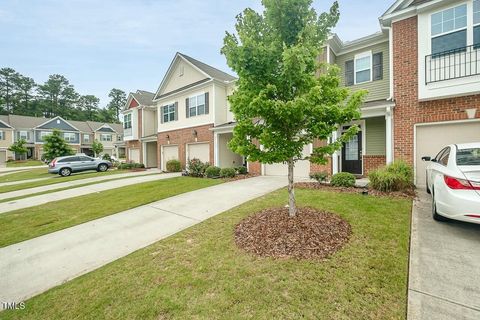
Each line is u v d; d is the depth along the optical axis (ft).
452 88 22.67
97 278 10.98
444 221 14.48
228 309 8.04
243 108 12.58
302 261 10.54
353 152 35.45
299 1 12.02
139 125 74.23
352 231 13.30
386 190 22.17
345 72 35.22
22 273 12.19
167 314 8.07
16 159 134.72
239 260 11.22
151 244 14.55
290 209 14.82
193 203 23.62
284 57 10.93
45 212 23.80
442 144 24.06
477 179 11.87
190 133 54.03
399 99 26.16
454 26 22.88
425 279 8.97
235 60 12.07
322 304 7.91
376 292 8.34
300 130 13.69
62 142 79.46
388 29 28.55
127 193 30.32
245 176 39.63
